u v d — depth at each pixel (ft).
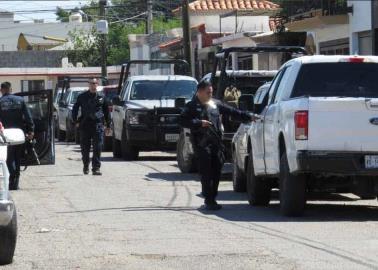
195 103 63.21
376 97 59.21
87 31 365.40
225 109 64.03
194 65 197.77
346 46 133.80
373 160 55.57
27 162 83.15
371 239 49.42
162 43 229.86
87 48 335.88
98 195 74.79
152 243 48.83
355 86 59.93
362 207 65.87
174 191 77.87
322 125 55.47
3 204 42.22
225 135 85.87
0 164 43.11
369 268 40.86
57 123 177.99
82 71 291.99
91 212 63.21
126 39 342.44
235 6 213.25
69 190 79.36
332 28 137.49
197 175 94.38
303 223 56.18
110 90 153.07
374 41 122.52
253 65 153.58
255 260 43.06
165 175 94.73
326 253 44.86
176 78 119.55
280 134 58.95
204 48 187.93
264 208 65.10
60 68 295.89
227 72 90.53
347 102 55.36
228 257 44.01
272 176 63.05
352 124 55.47
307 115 55.52
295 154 55.93
